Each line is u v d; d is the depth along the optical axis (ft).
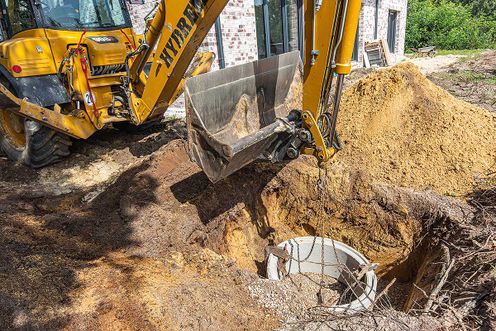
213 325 9.38
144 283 10.21
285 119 11.68
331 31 10.25
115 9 19.66
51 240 12.34
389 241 15.05
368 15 46.09
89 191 16.61
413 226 14.65
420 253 14.40
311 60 10.79
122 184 15.53
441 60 52.13
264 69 14.28
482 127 16.96
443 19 71.36
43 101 17.06
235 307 10.22
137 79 18.65
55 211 15.19
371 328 9.14
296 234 16.96
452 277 11.09
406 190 15.12
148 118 19.19
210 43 26.66
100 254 11.76
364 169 16.16
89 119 17.71
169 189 14.94
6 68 16.74
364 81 18.92
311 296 14.17
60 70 17.15
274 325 9.84
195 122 10.65
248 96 13.99
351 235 15.78
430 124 16.66
